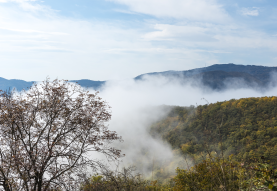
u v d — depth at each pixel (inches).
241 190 124.3
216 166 135.4
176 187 188.9
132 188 211.9
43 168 199.6
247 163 120.3
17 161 187.6
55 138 225.3
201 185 159.6
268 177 102.8
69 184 209.8
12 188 199.5
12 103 222.2
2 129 213.6
